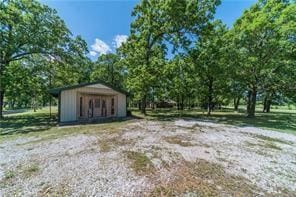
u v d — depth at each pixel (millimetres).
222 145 6891
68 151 5816
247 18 16281
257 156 5699
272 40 14328
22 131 9359
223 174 4281
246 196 3324
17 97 20047
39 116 17859
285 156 5758
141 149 6090
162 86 19922
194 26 17516
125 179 3906
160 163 4871
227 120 15047
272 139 8086
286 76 14680
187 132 9273
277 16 14570
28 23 15281
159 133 8875
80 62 19156
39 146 6414
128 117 16469
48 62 18484
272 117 17766
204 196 3285
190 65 19188
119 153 5633
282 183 3904
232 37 16859
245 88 18531
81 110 14062
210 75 19031
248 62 15664
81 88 13828
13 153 5621
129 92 17984
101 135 8281
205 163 4961
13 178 3914
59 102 12797
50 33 16438
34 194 3283
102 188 3520
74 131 9297
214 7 17078
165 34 18719
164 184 3711
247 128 10930
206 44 18234
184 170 4449
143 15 18906
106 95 15805
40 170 4340
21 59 17484
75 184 3668
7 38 14938
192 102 36094
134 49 19266
